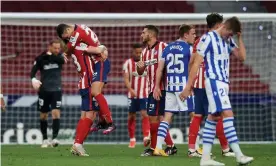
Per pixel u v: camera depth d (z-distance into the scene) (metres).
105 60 31.14
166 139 32.72
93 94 30.89
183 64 30.52
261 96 50.31
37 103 45.94
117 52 61.47
